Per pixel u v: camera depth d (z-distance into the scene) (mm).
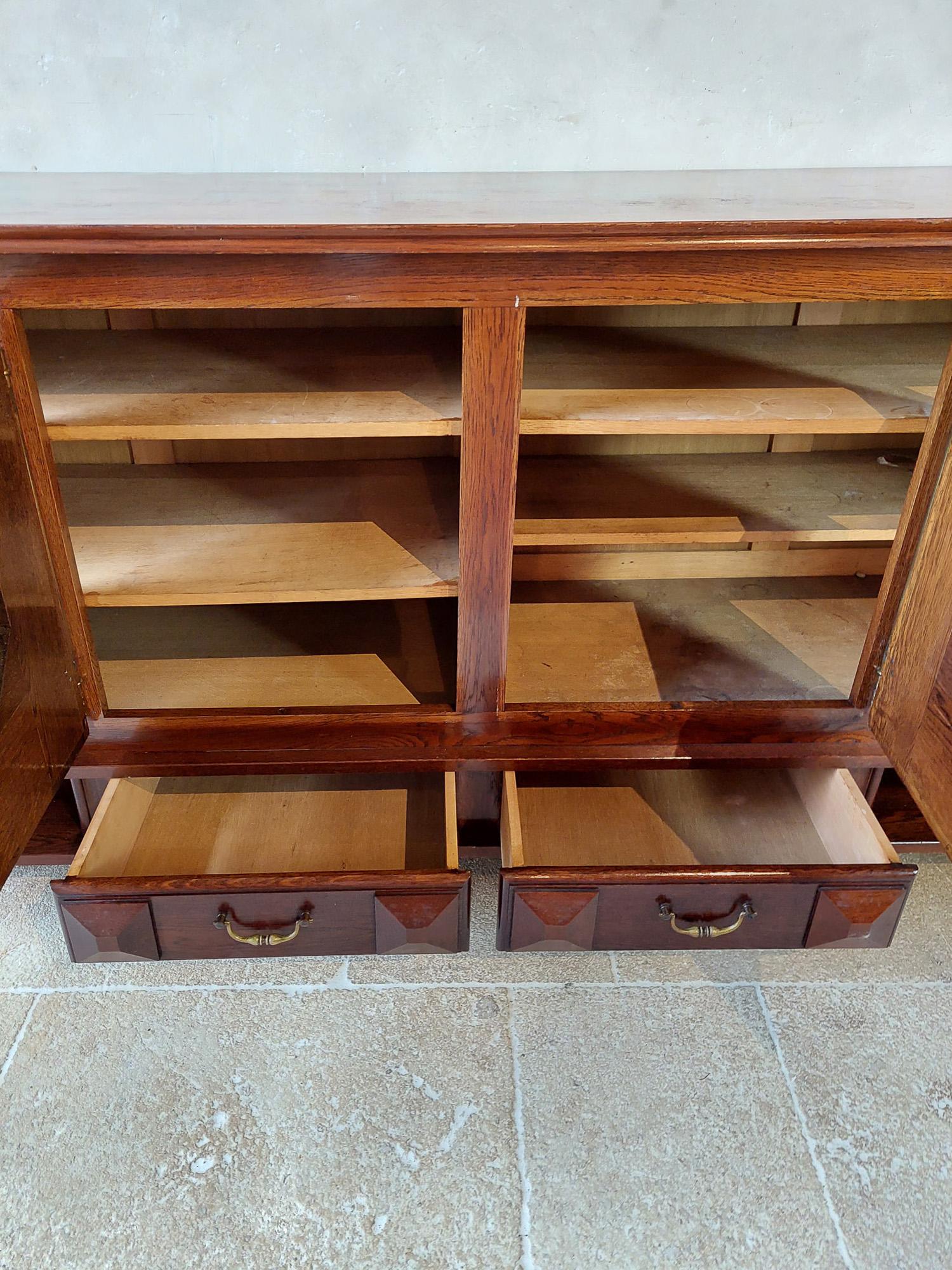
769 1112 1207
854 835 1355
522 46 1407
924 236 1007
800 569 1848
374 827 1447
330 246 981
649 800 1532
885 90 1468
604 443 1677
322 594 1281
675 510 1460
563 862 1425
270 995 1354
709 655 1600
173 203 1122
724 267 1047
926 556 1175
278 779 1527
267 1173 1129
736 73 1444
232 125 1442
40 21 1340
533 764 1407
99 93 1400
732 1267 1046
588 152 1497
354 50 1396
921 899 1535
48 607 1188
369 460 1655
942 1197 1118
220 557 1354
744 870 1233
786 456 1668
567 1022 1321
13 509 1072
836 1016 1339
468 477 1173
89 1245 1057
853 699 1421
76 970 1387
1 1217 1083
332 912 1244
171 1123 1181
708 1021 1327
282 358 1366
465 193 1227
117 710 1393
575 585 1823
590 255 1028
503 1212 1094
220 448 1630
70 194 1194
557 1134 1176
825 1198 1114
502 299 1049
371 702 1442
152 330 1479
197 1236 1066
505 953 1431
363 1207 1096
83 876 1246
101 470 1596
